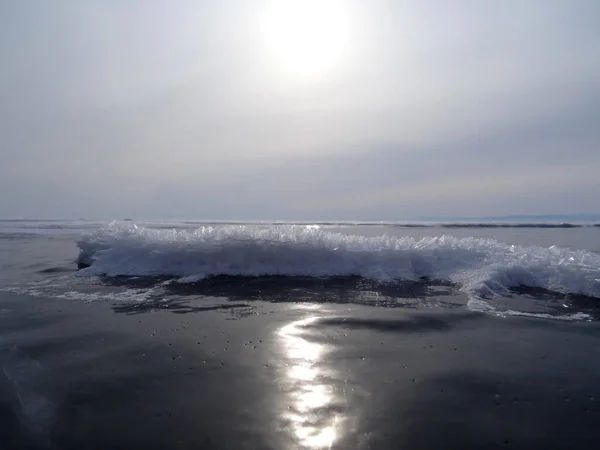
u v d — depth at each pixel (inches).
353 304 253.0
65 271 378.6
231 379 150.6
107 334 200.5
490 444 111.9
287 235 365.1
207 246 347.9
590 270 275.7
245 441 113.3
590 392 140.3
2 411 130.6
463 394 139.4
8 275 361.1
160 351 178.1
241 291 285.7
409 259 336.2
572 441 113.0
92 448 110.8
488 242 364.5
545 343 186.5
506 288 280.2
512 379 150.3
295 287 295.4
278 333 200.8
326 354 174.2
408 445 111.7
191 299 266.8
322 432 117.7
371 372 156.6
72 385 146.6
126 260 356.2
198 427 120.0
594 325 211.0
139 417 125.4
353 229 1477.6
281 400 135.3
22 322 221.1
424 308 243.0
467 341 189.3
